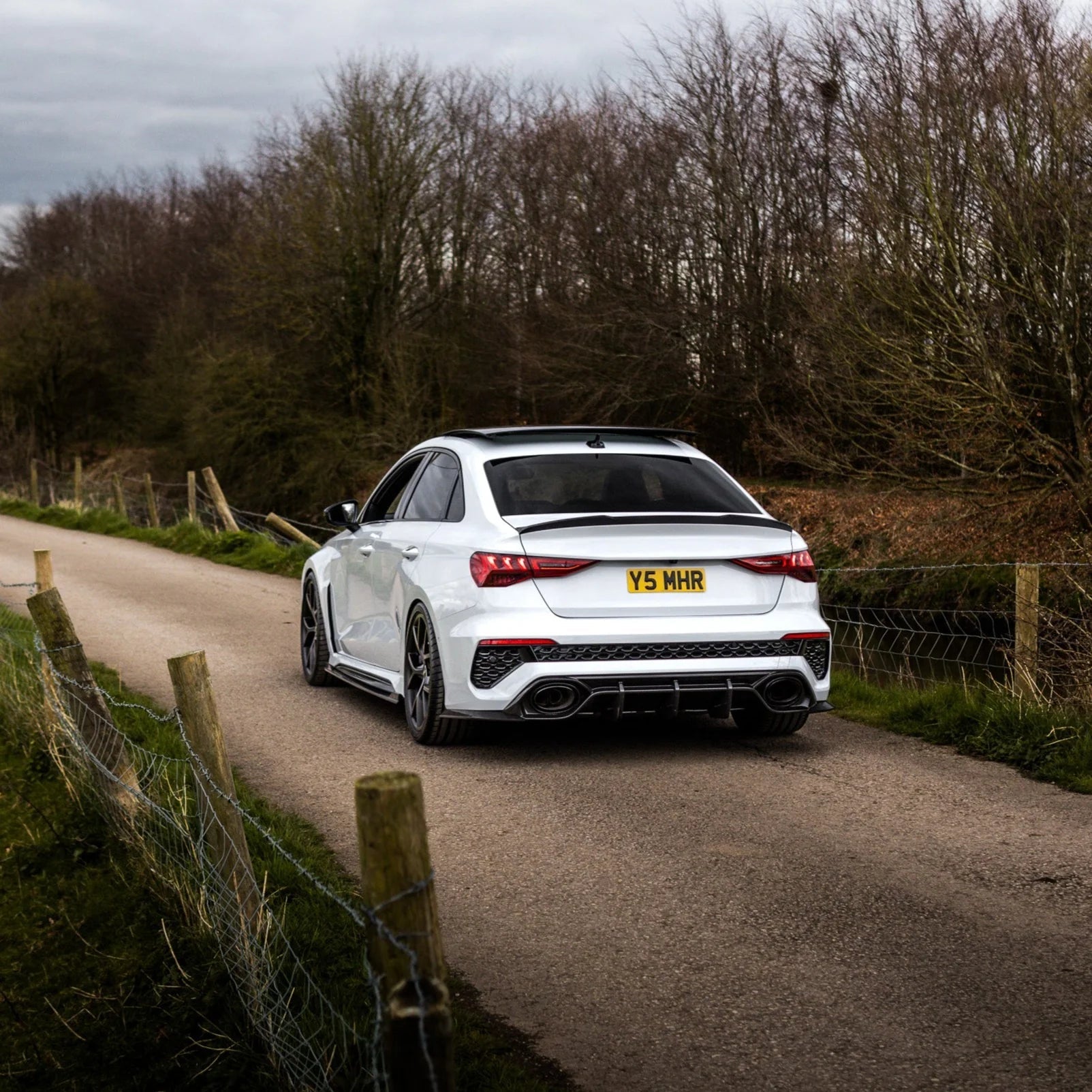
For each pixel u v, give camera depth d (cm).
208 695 374
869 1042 324
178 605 1343
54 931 438
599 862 477
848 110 2120
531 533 607
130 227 6525
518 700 603
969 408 1441
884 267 1580
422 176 3172
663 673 607
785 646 630
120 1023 362
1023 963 374
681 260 2628
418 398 3219
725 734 702
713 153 2491
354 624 791
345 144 3189
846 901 429
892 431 1551
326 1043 328
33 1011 380
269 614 1275
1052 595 1098
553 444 686
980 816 533
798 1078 307
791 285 2306
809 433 1980
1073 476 1430
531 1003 356
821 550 1842
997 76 1538
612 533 610
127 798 511
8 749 681
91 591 1464
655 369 2609
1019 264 1452
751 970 373
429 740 668
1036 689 707
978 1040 324
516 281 3164
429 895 209
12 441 5112
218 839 374
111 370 5209
